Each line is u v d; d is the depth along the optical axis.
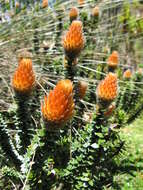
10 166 0.41
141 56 1.15
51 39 0.72
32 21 0.70
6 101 0.56
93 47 0.81
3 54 0.62
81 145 0.40
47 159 0.36
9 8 0.75
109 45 0.94
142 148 0.78
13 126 0.48
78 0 0.76
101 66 0.73
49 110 0.31
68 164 0.39
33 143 0.35
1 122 0.37
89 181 0.40
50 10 0.73
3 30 0.67
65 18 0.73
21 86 0.35
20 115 0.38
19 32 0.67
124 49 1.05
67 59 0.43
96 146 0.38
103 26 0.89
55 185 0.40
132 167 0.68
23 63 0.35
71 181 0.39
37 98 0.55
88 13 0.78
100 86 0.38
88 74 0.70
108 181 0.45
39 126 0.50
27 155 0.36
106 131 0.39
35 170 0.36
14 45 0.65
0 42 0.65
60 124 0.31
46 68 0.62
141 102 0.69
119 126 0.53
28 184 0.38
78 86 0.46
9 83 0.58
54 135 0.34
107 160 0.44
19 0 0.77
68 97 0.31
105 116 0.41
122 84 0.71
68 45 0.42
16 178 0.40
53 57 0.66
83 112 0.54
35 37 0.70
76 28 0.42
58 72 0.62
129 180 0.65
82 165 0.39
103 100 0.38
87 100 0.62
